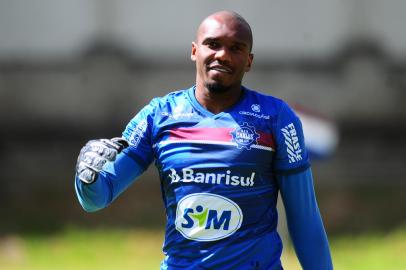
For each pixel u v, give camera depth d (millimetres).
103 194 13953
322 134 26500
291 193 14352
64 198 44531
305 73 47500
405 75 47625
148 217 41906
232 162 13734
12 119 47812
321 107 47469
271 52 47562
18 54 47750
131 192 44812
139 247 37000
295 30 47562
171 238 13977
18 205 43812
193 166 13805
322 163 46594
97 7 47719
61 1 47750
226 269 13680
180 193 13875
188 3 47594
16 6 47688
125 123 47750
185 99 14273
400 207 43000
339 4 47688
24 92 47812
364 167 46812
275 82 47438
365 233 39531
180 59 47656
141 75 47688
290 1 47531
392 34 47719
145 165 14477
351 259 34750
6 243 37875
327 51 47625
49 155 47562
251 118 13961
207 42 13906
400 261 34375
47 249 36750
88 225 40906
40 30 47750
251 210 13820
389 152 47312
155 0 47719
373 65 47562
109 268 33250
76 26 47750
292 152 14102
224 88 13891
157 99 14516
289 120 14156
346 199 44062
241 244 13734
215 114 14039
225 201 13703
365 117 47594
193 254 13727
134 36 47750
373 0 47688
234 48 13883
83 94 47750
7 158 47375
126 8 47750
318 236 14648
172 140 14016
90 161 13383
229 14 13992
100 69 47625
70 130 47938
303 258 14812
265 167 13961
